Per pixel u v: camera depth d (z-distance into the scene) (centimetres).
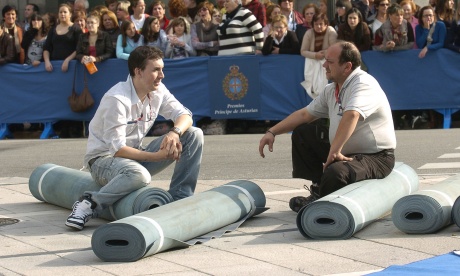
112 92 718
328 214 643
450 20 1443
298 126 748
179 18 1470
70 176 784
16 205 821
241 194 712
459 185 698
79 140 1445
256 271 561
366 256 591
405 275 533
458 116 1485
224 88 1458
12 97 1517
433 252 597
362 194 670
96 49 1469
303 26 1472
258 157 1155
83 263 595
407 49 1435
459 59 1430
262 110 1454
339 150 695
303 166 754
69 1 1930
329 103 725
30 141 1452
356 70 707
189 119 743
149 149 745
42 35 1520
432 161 1087
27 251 633
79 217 693
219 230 679
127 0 1577
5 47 1518
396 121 1483
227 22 1448
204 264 583
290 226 696
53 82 1497
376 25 1460
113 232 596
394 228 675
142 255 595
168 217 625
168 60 1465
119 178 696
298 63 1436
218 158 1158
